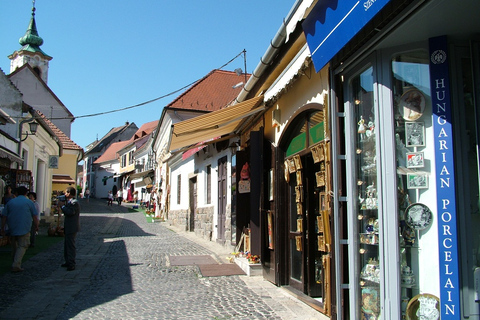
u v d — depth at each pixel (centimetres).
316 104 565
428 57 390
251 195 845
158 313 556
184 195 1956
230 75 2338
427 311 375
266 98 729
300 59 556
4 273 827
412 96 400
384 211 400
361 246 441
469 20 358
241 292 683
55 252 1141
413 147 397
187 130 889
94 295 662
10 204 853
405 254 395
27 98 3341
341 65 459
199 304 604
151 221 2545
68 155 3020
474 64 375
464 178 366
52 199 2662
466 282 357
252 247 849
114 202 5112
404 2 348
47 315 545
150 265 946
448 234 362
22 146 1608
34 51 4106
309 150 614
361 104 449
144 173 4188
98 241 1452
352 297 436
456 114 372
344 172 459
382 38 393
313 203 651
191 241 1457
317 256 641
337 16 406
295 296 648
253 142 852
